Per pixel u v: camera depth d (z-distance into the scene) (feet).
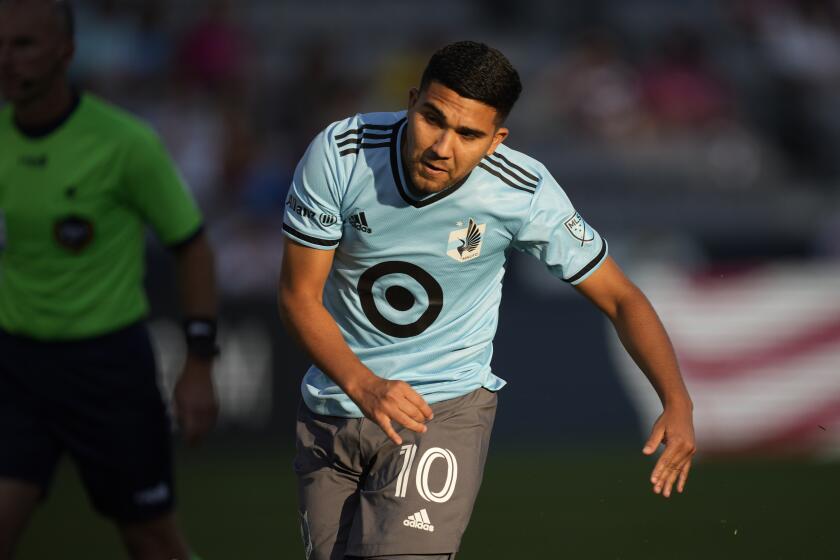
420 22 163.22
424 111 33.94
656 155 136.05
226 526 73.77
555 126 140.67
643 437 99.14
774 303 104.47
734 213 121.60
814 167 140.46
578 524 74.69
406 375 39.45
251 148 122.62
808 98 145.89
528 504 79.87
